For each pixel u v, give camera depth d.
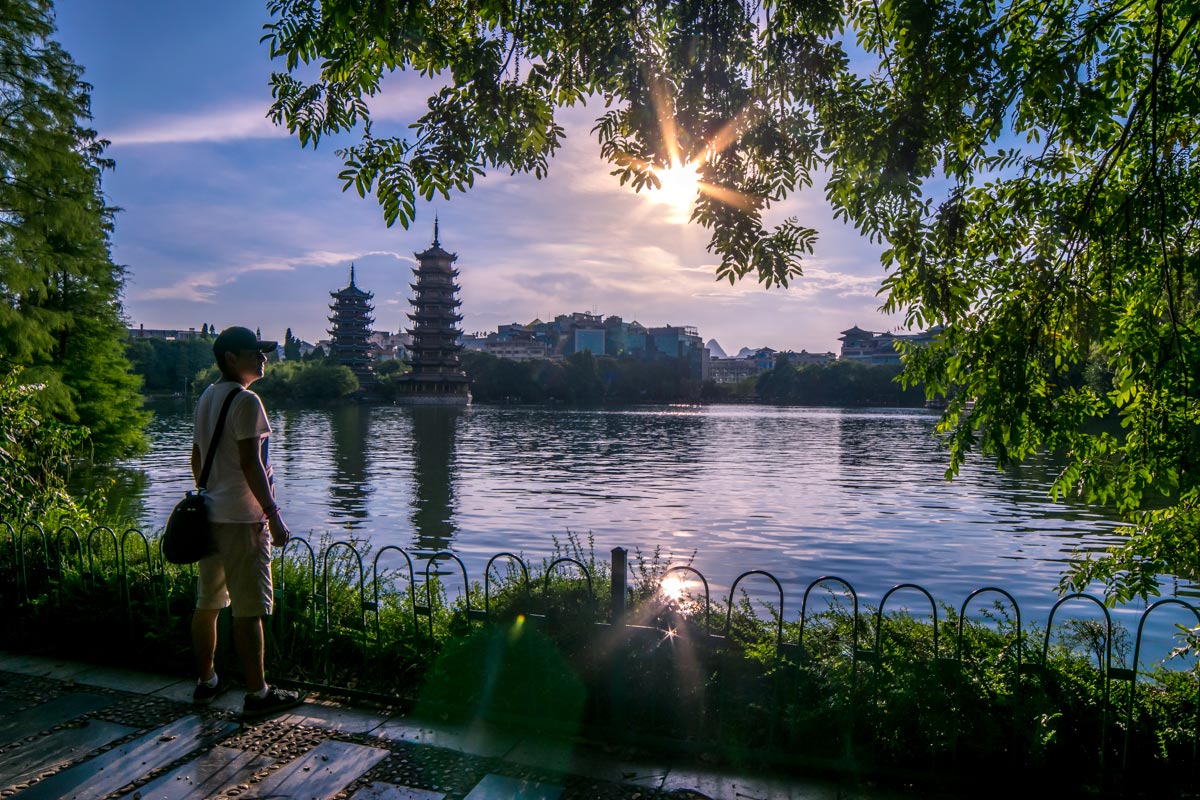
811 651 4.50
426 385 149.50
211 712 4.52
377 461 41.78
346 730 4.31
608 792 3.67
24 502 7.66
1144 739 3.83
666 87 4.21
